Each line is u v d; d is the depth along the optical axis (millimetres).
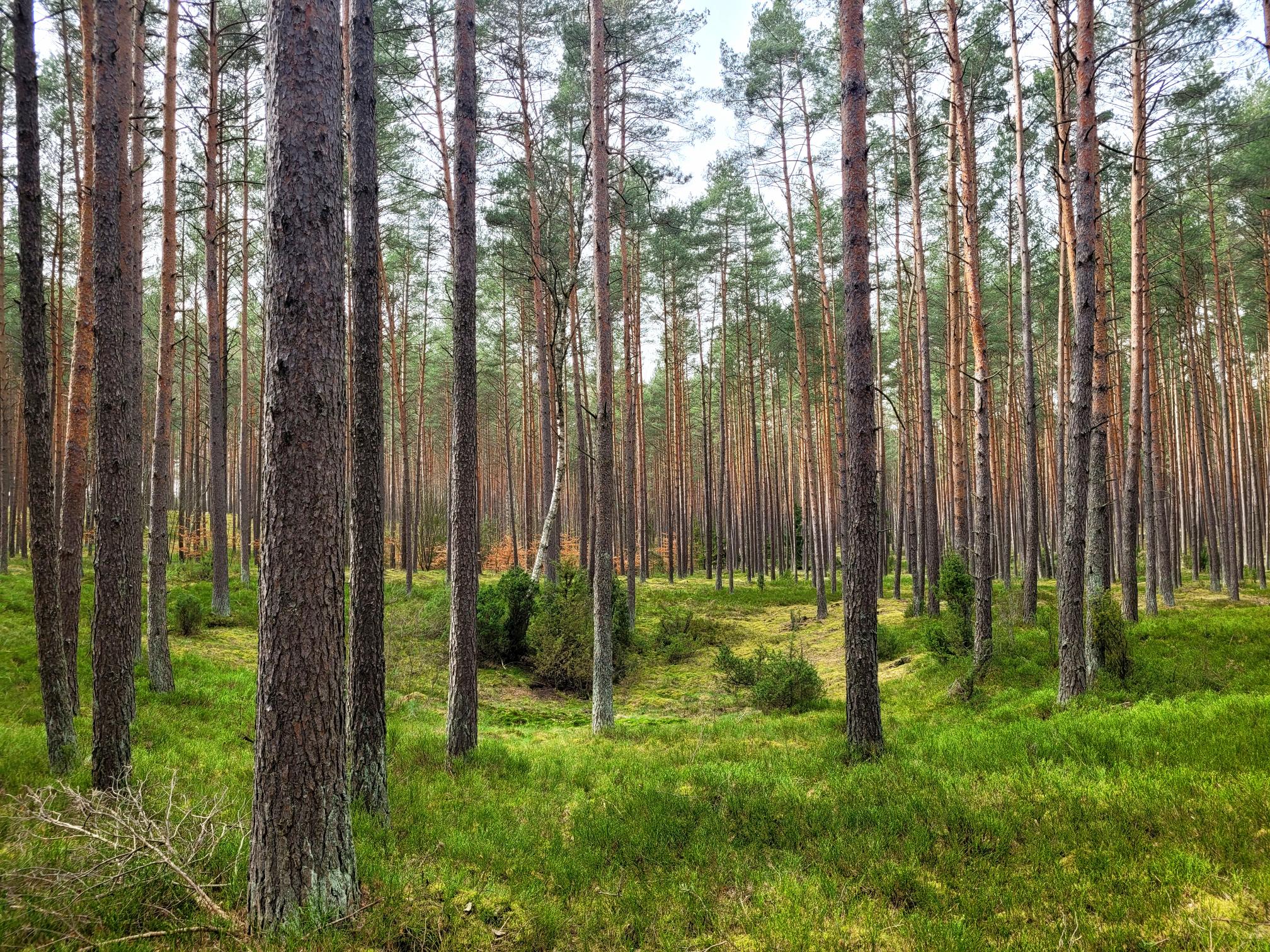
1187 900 4445
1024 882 4855
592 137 12211
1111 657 10750
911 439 26219
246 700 11203
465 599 8875
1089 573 11500
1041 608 18828
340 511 4566
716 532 48250
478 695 14961
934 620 19844
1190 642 13055
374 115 7145
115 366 6727
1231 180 20375
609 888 5273
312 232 4449
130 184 11766
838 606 29438
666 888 5199
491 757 8617
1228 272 26016
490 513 56844
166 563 11430
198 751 8102
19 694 9930
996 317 28516
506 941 4512
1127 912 4340
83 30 12062
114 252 6832
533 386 38062
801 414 46938
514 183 22016
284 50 4434
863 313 8484
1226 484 22266
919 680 13586
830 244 28672
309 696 4348
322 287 4484
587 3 18703
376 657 6730
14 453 29516
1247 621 14078
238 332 28109
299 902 4262
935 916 4574
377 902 4613
